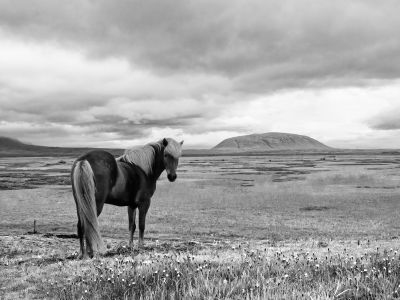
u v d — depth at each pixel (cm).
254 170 9538
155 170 1152
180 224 2553
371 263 687
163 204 3578
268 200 3800
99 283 640
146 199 1133
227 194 4344
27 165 13650
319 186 5116
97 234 927
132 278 648
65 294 616
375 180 5872
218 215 2950
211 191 4678
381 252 948
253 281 597
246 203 3606
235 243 1516
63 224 2584
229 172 8769
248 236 2120
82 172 925
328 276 604
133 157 1119
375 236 2064
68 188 5047
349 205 3428
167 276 620
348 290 524
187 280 616
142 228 1152
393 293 493
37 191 4706
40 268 911
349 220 2700
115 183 1027
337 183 5494
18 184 5603
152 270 690
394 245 1201
